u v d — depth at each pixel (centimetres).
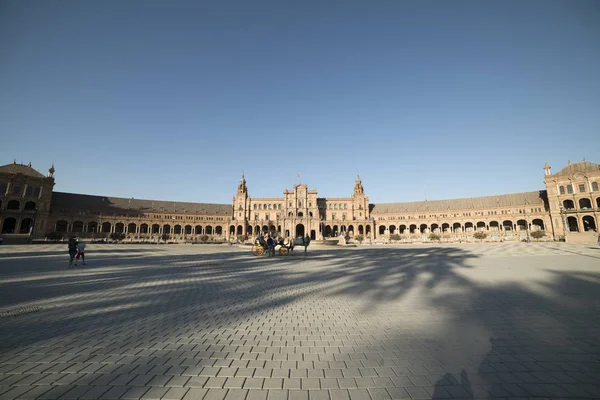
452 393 445
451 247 5338
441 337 686
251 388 456
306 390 453
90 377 486
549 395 439
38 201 8988
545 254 3225
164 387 457
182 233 12262
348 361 558
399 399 428
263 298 1106
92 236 9706
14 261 2500
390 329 746
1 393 429
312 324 788
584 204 8906
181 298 1101
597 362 549
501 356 579
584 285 1330
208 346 629
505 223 11662
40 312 893
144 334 700
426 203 13175
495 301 1043
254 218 13088
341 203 13475
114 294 1164
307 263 2414
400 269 1994
